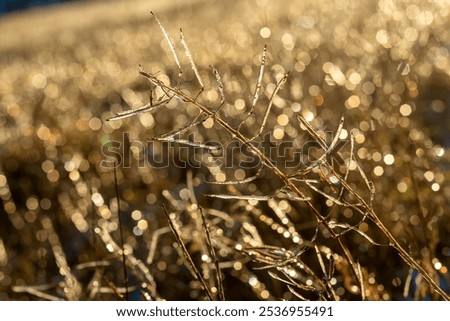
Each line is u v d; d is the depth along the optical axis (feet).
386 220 13.56
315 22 35.94
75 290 11.41
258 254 9.09
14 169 24.57
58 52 74.08
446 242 13.66
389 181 14.62
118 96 33.40
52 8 193.16
